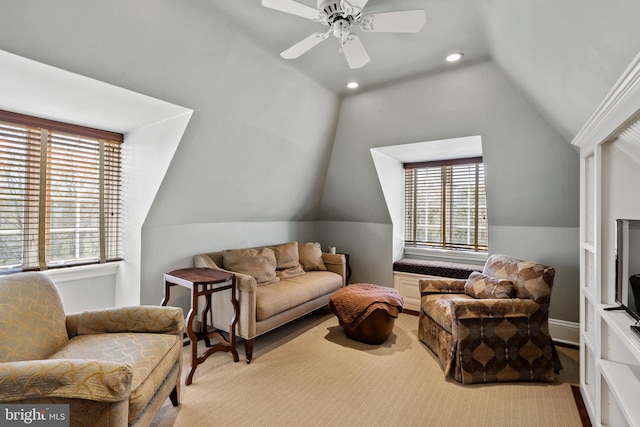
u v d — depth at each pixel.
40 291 1.71
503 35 1.87
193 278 2.37
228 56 2.19
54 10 1.47
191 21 1.86
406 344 2.87
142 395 1.39
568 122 2.20
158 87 2.05
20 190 2.24
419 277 3.83
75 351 1.57
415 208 4.28
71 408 1.17
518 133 2.77
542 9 1.34
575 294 2.99
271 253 3.34
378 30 1.59
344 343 2.89
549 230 3.11
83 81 1.83
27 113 2.25
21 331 1.50
